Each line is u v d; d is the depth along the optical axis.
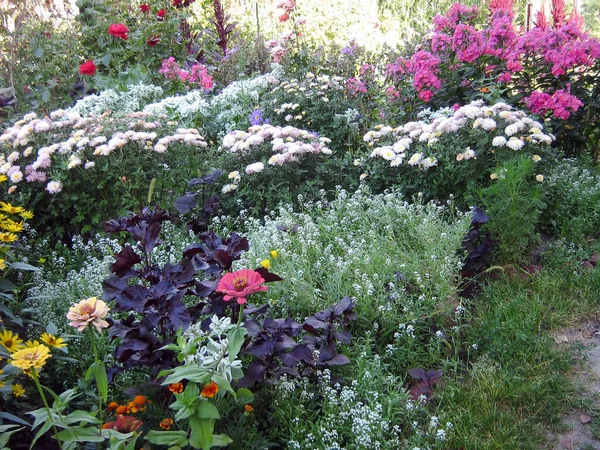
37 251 4.65
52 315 3.43
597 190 4.77
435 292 3.70
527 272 4.11
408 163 4.62
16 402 2.70
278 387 2.91
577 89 5.60
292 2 7.87
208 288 2.85
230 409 2.65
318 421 2.83
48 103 6.70
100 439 2.19
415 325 3.53
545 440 2.84
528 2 8.72
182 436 2.23
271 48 7.50
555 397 3.05
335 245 4.31
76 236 4.73
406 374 3.26
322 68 6.75
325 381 3.03
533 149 4.63
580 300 3.82
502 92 5.35
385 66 6.39
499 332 3.47
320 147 4.93
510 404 3.05
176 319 2.62
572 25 5.55
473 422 2.90
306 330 3.15
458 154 4.45
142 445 2.60
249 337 2.87
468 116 4.58
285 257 3.87
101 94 6.27
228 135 5.05
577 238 4.43
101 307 2.21
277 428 2.81
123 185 4.71
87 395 2.93
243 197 5.07
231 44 8.78
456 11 6.16
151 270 2.96
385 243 4.09
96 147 4.70
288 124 5.98
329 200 5.12
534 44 5.50
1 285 3.01
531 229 4.19
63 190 4.74
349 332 3.22
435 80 5.51
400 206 4.37
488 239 4.07
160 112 5.80
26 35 7.26
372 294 3.63
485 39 5.85
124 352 2.59
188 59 7.84
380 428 2.76
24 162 4.95
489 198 4.32
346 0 10.62
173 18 7.83
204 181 4.70
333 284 3.73
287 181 4.89
